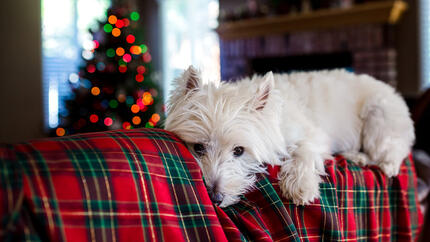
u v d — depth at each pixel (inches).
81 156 34.6
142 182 37.4
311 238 50.6
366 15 222.5
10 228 27.8
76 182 32.6
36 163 31.1
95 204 33.1
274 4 259.8
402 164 67.9
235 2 294.0
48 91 242.7
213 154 51.3
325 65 248.2
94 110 182.5
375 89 74.9
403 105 74.4
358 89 75.5
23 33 222.1
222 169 50.0
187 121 52.9
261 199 50.0
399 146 67.3
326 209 51.4
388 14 215.0
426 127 117.6
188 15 333.1
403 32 229.5
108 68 185.8
